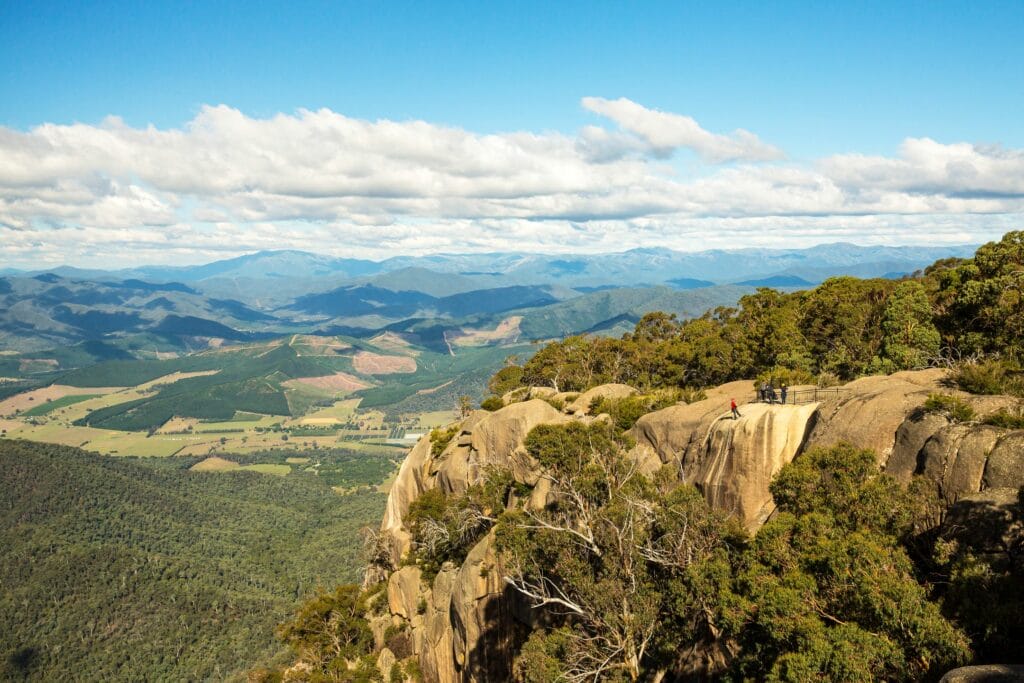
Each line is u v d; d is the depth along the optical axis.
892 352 42.09
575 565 24.94
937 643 14.85
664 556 23.81
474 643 36.84
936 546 17.98
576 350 86.19
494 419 48.75
